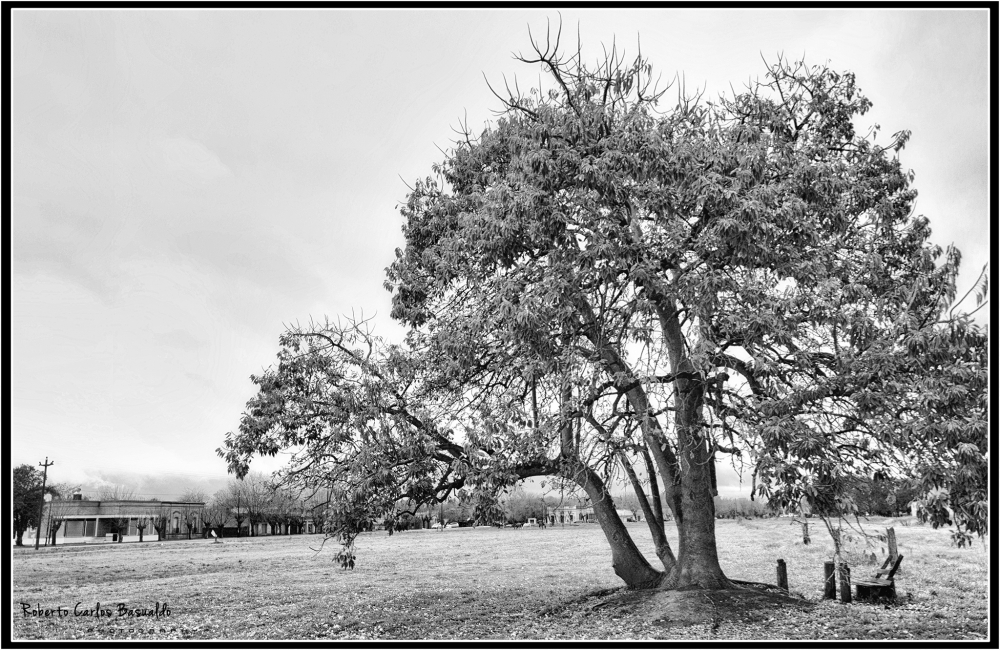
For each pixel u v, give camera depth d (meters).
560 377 12.91
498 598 18.94
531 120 15.10
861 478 12.48
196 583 25.55
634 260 12.46
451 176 17.02
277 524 65.94
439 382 15.41
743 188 12.16
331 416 15.00
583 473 14.35
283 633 14.95
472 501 13.80
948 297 12.20
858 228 15.26
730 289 12.09
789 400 11.37
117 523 67.94
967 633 12.48
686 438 14.28
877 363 11.18
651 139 12.82
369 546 45.06
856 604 15.15
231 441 15.80
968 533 11.62
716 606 14.04
